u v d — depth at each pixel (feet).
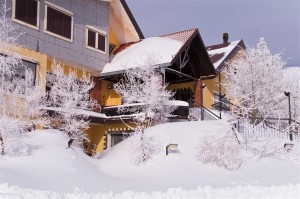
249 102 76.07
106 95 80.12
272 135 61.31
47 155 41.75
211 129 52.06
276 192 29.99
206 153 45.44
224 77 93.35
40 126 55.47
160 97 57.21
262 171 43.11
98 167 47.52
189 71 82.89
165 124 57.11
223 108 88.38
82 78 65.62
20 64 54.39
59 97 56.65
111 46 86.94
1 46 45.47
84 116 58.49
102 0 77.10
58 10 66.59
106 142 70.28
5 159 38.63
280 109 78.28
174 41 73.15
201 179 39.68
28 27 59.88
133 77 59.52
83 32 72.08
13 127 41.32
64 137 51.93
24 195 27.27
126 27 86.79
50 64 66.08
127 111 67.51
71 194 29.09
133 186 36.55
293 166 45.68
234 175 41.50
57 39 65.67
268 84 77.30
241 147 47.42
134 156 49.65
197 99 80.23
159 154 49.34
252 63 79.41
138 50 75.82
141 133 50.31
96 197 28.78
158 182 39.11
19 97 46.01
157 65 65.62
